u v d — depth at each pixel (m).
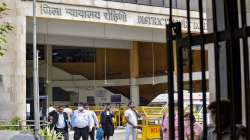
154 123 28.05
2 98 33.62
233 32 3.86
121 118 43.88
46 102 33.53
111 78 61.91
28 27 41.19
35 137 8.89
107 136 27.23
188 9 4.13
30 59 56.38
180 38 4.24
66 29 43.38
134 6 45.00
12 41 36.12
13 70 35.81
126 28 46.34
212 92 7.37
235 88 4.12
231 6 4.07
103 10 43.50
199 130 6.86
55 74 62.81
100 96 62.78
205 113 4.05
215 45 3.93
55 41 48.31
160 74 56.12
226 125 4.25
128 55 61.09
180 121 4.22
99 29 45.06
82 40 50.56
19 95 35.38
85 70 63.91
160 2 46.25
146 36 47.62
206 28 7.77
